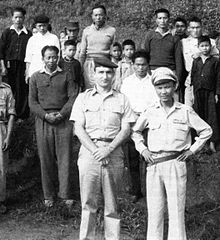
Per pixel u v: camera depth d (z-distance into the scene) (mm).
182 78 7559
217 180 6832
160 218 5184
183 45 7516
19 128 8070
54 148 6348
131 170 6488
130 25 12711
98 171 5062
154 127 5137
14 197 6859
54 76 6250
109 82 5156
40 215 6316
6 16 13789
